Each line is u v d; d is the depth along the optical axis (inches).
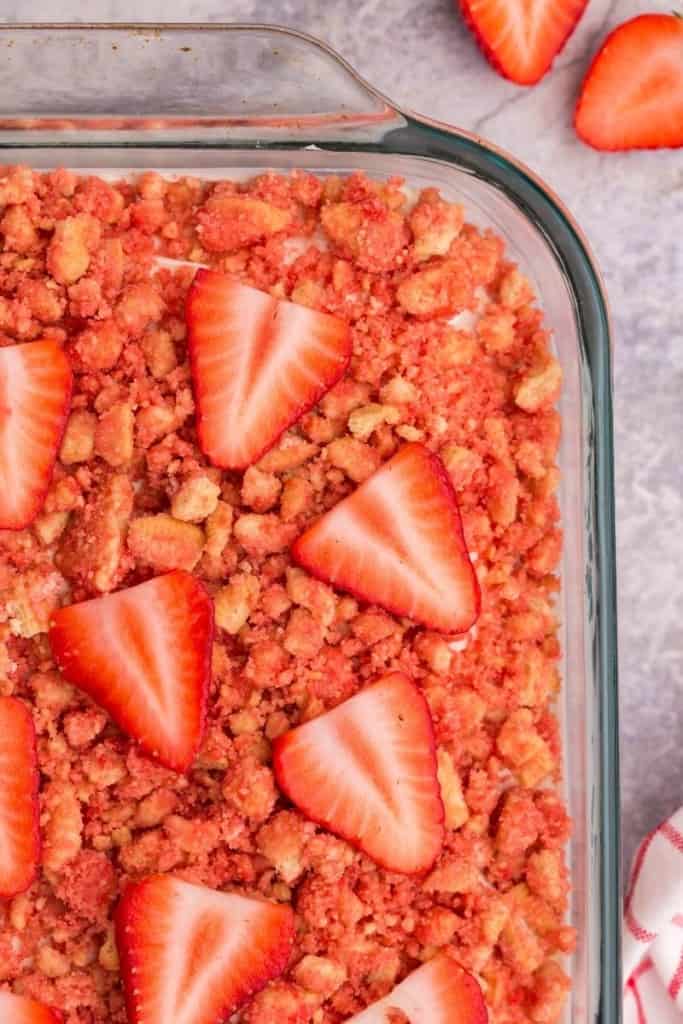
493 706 20.4
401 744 19.9
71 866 19.7
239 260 20.5
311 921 19.7
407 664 20.1
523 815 20.2
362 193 20.7
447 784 20.0
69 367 20.1
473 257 20.6
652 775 22.2
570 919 20.5
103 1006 19.9
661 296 22.2
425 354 20.4
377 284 20.5
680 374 22.2
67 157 21.0
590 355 20.8
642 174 22.2
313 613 20.0
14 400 20.0
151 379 20.3
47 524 20.1
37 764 19.8
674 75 21.7
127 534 20.0
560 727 20.6
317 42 20.9
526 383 20.5
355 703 19.9
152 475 20.2
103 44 21.1
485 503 20.5
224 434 20.1
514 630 20.5
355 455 20.1
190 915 19.6
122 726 19.8
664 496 22.2
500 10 21.5
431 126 20.8
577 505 20.7
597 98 21.8
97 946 19.8
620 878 20.6
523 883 20.3
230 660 20.1
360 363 20.3
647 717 22.3
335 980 19.7
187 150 21.0
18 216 20.4
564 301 20.9
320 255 20.6
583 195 22.2
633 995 21.8
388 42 22.1
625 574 22.3
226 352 20.1
